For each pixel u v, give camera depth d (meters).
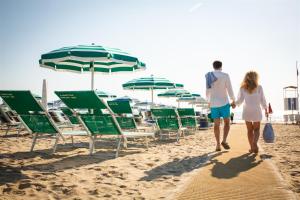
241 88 5.54
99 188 3.17
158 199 2.83
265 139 5.96
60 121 9.48
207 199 2.74
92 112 5.85
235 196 2.82
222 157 5.00
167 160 4.88
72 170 4.00
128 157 5.15
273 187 3.11
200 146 6.86
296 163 4.46
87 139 8.55
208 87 5.69
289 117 21.56
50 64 9.21
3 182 3.27
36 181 3.33
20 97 4.75
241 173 3.77
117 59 7.33
